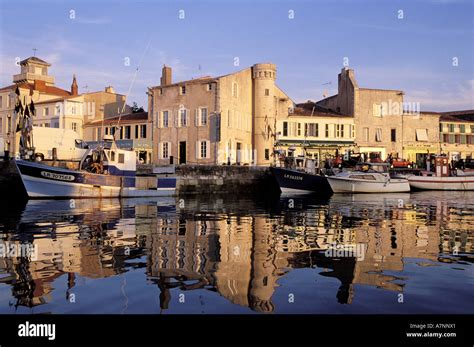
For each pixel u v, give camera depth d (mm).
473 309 6000
